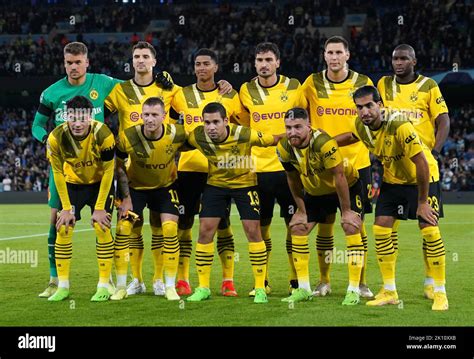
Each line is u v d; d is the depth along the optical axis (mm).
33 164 30672
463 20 30469
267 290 7160
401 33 29875
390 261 6445
